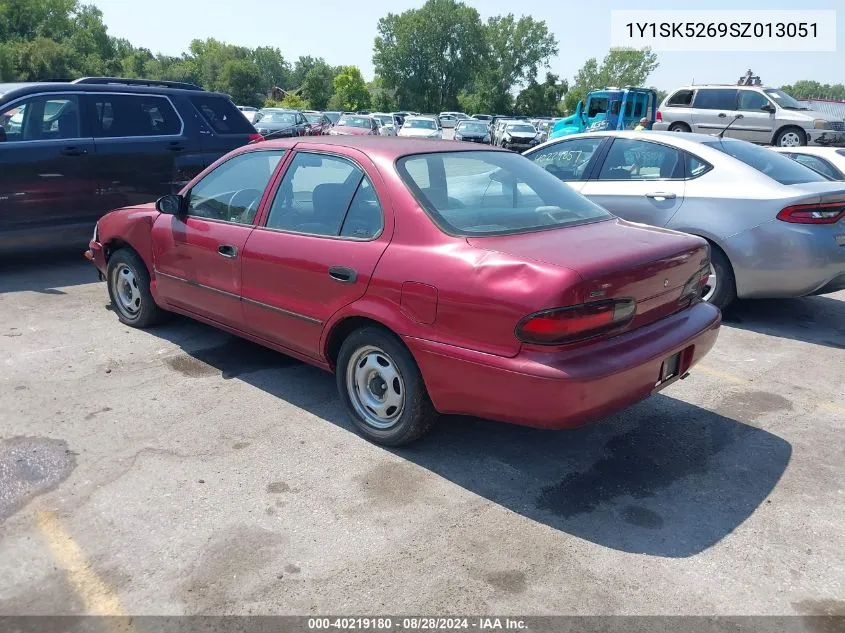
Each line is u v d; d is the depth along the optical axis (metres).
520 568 2.86
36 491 3.31
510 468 3.65
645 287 3.33
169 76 111.88
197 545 2.95
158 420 4.06
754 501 3.39
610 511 3.28
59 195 7.33
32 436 3.82
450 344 3.29
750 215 5.75
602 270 3.11
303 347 4.08
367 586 2.74
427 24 98.75
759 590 2.77
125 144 7.76
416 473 3.57
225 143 8.68
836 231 5.62
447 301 3.27
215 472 3.52
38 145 7.13
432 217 3.50
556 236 3.53
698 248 3.74
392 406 3.73
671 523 3.20
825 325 6.20
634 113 25.48
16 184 7.01
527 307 3.02
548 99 103.06
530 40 100.25
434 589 2.73
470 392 3.27
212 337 5.46
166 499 3.28
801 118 18.16
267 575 2.78
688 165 6.22
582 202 4.18
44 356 4.98
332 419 4.14
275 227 4.19
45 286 6.91
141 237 5.21
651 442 3.97
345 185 3.89
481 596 2.69
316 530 3.08
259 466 3.59
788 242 5.59
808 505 3.37
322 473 3.54
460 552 2.95
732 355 5.41
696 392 4.69
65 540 2.96
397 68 102.06
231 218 4.53
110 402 4.27
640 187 6.39
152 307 5.45
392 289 3.48
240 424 4.04
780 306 6.79
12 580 2.72
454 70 101.81
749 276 5.81
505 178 4.04
